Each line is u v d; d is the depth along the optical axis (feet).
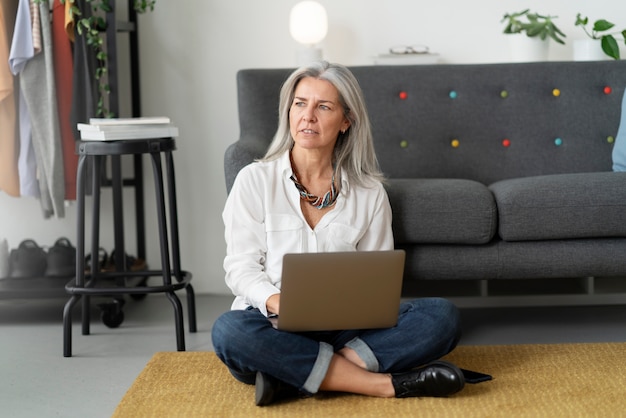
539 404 7.46
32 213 12.69
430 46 12.66
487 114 11.46
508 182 9.93
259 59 12.61
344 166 8.49
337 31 12.62
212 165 12.77
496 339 10.00
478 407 7.41
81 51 11.19
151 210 12.81
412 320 7.87
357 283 7.32
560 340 9.89
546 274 9.44
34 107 11.08
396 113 11.41
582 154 11.41
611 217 9.27
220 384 8.20
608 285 10.53
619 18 12.61
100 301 12.14
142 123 10.10
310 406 7.54
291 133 8.27
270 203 8.24
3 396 8.45
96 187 10.67
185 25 12.55
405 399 7.65
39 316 11.61
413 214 9.26
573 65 11.56
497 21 12.61
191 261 12.91
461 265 9.38
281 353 7.52
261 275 8.00
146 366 8.80
